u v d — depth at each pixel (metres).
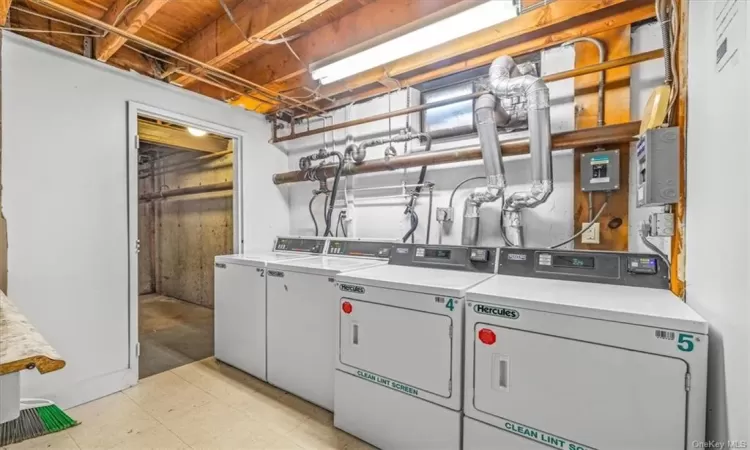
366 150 3.13
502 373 1.40
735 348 0.92
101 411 2.14
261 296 2.58
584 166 2.08
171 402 2.26
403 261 2.36
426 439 1.61
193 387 2.47
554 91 2.25
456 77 2.76
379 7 2.20
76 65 2.27
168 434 1.91
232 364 2.81
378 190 3.11
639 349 1.15
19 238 2.04
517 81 1.99
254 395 2.36
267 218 3.62
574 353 1.25
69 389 2.20
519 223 2.23
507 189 2.44
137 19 2.03
